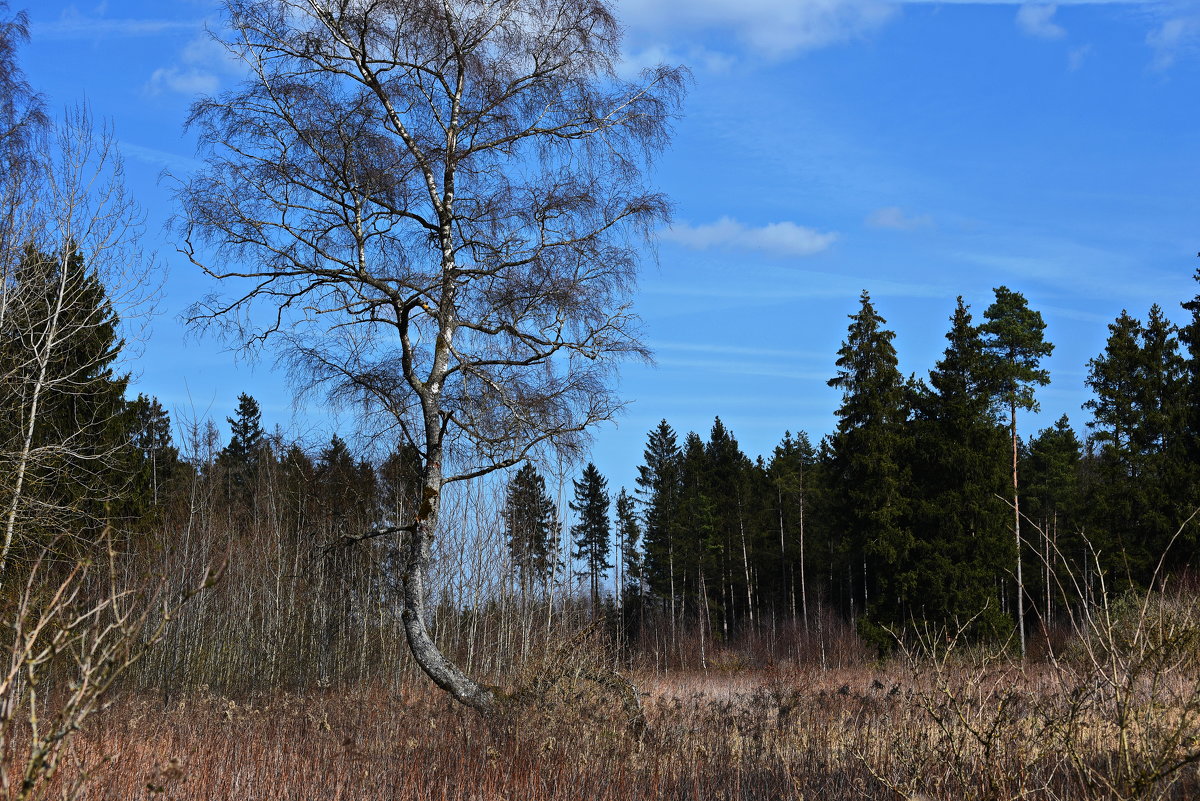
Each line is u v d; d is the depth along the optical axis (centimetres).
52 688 916
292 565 2572
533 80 1443
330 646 2300
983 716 675
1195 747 557
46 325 1750
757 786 859
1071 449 5831
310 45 1367
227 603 2452
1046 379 4309
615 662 1489
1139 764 552
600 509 6462
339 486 2359
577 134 1462
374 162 1358
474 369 1398
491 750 972
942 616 3434
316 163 1372
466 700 1245
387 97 1404
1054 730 602
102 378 2041
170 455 3416
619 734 1115
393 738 1124
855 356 4028
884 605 3628
